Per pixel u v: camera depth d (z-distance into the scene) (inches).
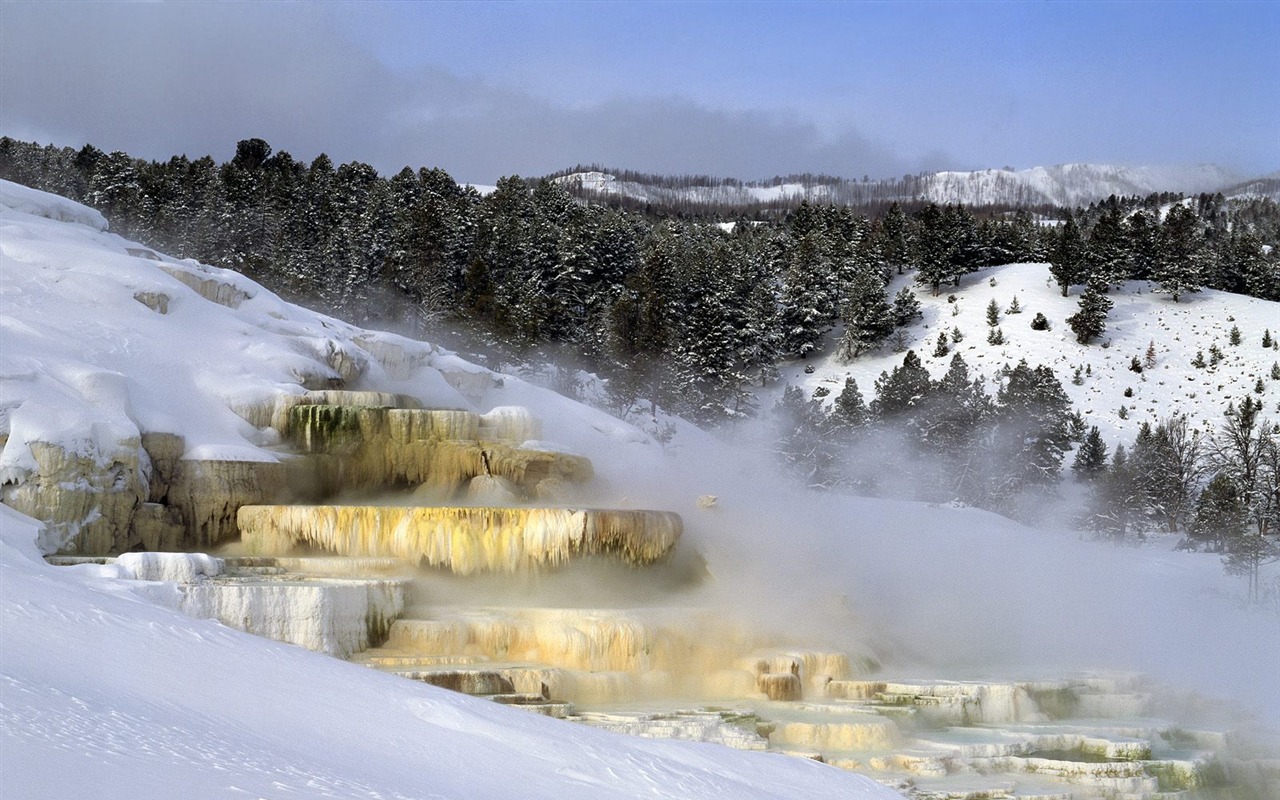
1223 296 3858.3
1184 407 2972.4
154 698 371.6
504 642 673.6
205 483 832.3
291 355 1018.1
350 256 2672.2
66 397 784.3
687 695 674.2
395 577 745.0
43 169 3415.4
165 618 486.9
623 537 800.9
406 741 382.6
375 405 1004.6
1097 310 3385.8
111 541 765.9
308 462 908.6
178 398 895.7
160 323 978.7
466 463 967.6
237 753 324.5
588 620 675.4
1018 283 3919.8
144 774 286.4
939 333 3533.5
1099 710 748.0
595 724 556.7
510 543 774.5
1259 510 2196.1
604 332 2460.6
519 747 398.6
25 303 919.0
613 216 3676.2
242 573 694.5
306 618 615.5
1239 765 650.8
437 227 2886.3
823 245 4001.0
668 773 394.0
